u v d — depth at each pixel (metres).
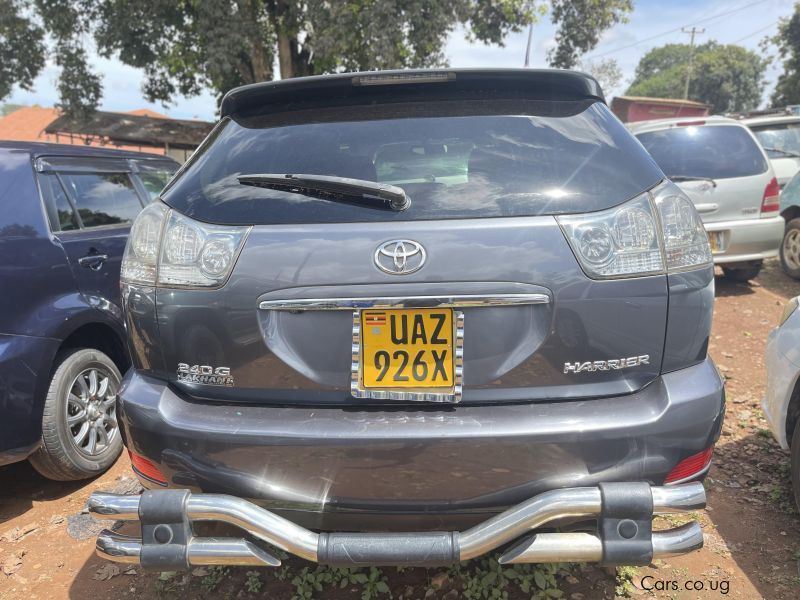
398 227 1.72
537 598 2.18
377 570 2.30
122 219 3.75
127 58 16.56
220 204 1.85
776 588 2.22
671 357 1.77
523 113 2.01
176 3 15.40
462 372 1.71
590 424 1.67
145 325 1.86
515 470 1.67
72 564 2.52
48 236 3.05
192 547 1.68
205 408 1.81
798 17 34.12
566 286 1.69
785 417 2.58
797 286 6.71
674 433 1.70
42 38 17.36
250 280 1.74
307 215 1.78
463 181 1.81
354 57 15.81
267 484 1.73
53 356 2.91
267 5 16.09
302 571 2.33
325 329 1.73
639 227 1.75
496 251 1.69
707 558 2.40
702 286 1.78
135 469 1.94
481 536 1.62
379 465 1.68
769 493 2.82
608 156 1.88
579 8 18.11
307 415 1.74
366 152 1.94
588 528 1.75
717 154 6.02
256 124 2.11
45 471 2.99
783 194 7.06
